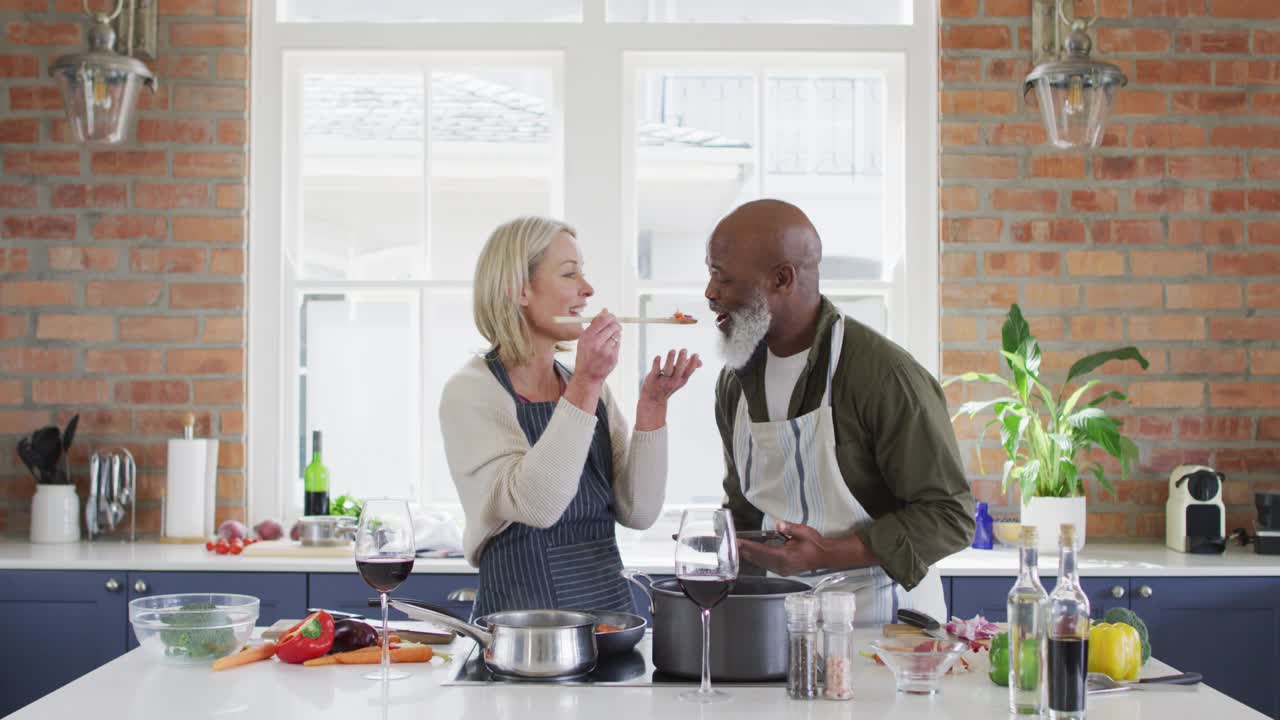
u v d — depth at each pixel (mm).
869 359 2293
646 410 2152
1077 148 3758
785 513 2416
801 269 2305
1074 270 3850
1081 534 3490
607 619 1944
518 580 2023
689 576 1609
